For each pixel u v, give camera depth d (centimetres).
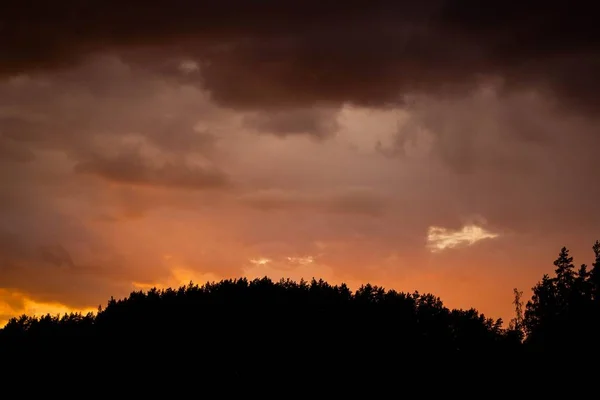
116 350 8119
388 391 6894
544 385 5766
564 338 5881
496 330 7481
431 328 7819
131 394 7312
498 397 6225
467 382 6600
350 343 7731
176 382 7438
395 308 8319
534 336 6362
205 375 7544
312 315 8400
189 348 8019
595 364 5544
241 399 7094
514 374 6253
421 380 6906
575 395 5503
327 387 7144
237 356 7831
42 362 7806
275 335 8081
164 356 7912
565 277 6381
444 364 6994
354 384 7075
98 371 7731
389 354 7375
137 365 7806
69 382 7481
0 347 8150
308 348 7769
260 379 7394
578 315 5938
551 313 6225
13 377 7525
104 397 7275
